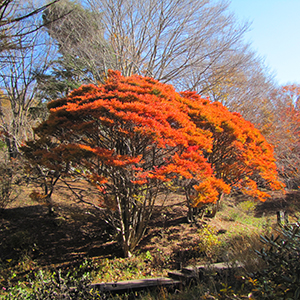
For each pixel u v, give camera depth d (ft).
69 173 23.00
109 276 22.90
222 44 48.14
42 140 26.02
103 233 31.63
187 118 24.47
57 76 55.42
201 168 21.93
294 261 7.68
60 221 32.65
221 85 57.67
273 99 65.41
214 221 33.19
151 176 19.49
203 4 45.80
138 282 16.44
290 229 8.53
